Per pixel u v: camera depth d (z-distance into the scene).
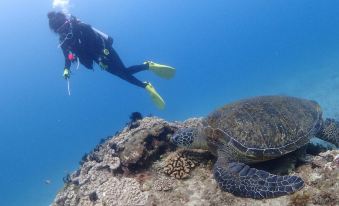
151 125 2.70
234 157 2.12
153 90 3.77
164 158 2.54
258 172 1.98
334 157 2.08
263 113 2.17
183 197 2.11
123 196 2.24
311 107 2.39
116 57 3.69
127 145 2.54
